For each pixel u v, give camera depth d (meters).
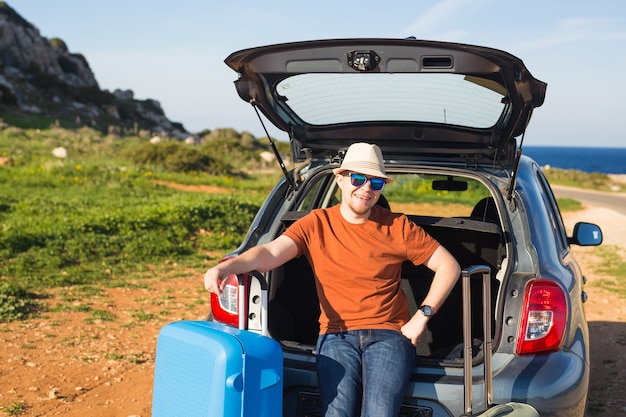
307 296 3.86
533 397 2.96
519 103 3.30
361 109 3.89
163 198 18.02
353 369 3.09
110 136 54.44
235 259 3.08
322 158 4.23
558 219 4.56
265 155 45.44
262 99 3.63
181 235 12.03
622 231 18.03
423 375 3.08
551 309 3.08
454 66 3.07
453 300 3.81
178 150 32.97
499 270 3.57
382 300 3.20
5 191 18.34
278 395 2.82
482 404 2.95
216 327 2.88
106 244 10.71
